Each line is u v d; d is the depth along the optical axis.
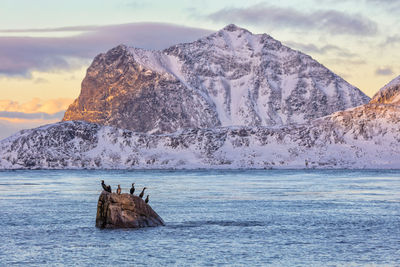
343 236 102.75
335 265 78.19
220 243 95.38
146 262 80.56
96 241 96.69
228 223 121.31
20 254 86.00
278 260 81.69
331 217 132.88
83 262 80.56
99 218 112.06
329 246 92.50
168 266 78.06
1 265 78.69
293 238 100.56
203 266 78.00
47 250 89.06
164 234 104.06
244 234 105.06
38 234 105.06
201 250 89.06
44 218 130.88
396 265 77.88
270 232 107.88
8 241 97.50
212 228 113.06
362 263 79.31
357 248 90.50
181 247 91.50
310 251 88.25
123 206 110.69
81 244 94.06
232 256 84.56
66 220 126.75
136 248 90.56
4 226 116.88
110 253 86.50
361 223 121.06
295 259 82.31
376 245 93.12
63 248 90.69
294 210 150.38
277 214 140.12
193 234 104.50
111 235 102.56
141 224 111.50
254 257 83.81
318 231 109.31
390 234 104.75
